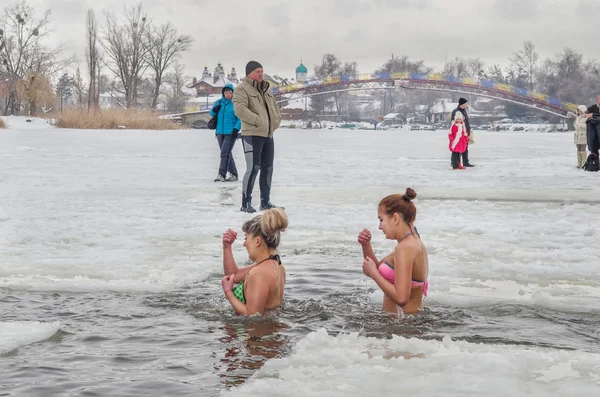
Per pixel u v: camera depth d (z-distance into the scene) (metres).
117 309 4.73
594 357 3.65
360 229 8.41
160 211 9.94
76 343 3.97
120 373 3.45
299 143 41.31
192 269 5.97
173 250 6.95
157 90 118.75
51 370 3.50
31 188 13.18
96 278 5.69
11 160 21.47
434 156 26.48
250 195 10.14
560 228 8.47
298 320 4.50
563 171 18.56
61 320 4.47
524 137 66.44
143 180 15.21
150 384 3.29
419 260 4.66
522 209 10.50
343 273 5.95
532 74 171.12
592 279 5.74
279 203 11.10
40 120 78.50
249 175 10.05
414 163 21.92
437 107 190.38
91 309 4.73
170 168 19.03
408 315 4.61
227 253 5.26
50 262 6.27
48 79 101.50
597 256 6.71
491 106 181.38
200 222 8.84
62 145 31.59
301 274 5.90
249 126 10.05
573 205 10.86
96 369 3.51
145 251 6.87
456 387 3.13
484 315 4.62
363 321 4.48
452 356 3.60
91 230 8.09
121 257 6.54
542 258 6.64
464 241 7.59
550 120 160.50
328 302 4.93
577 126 19.53
